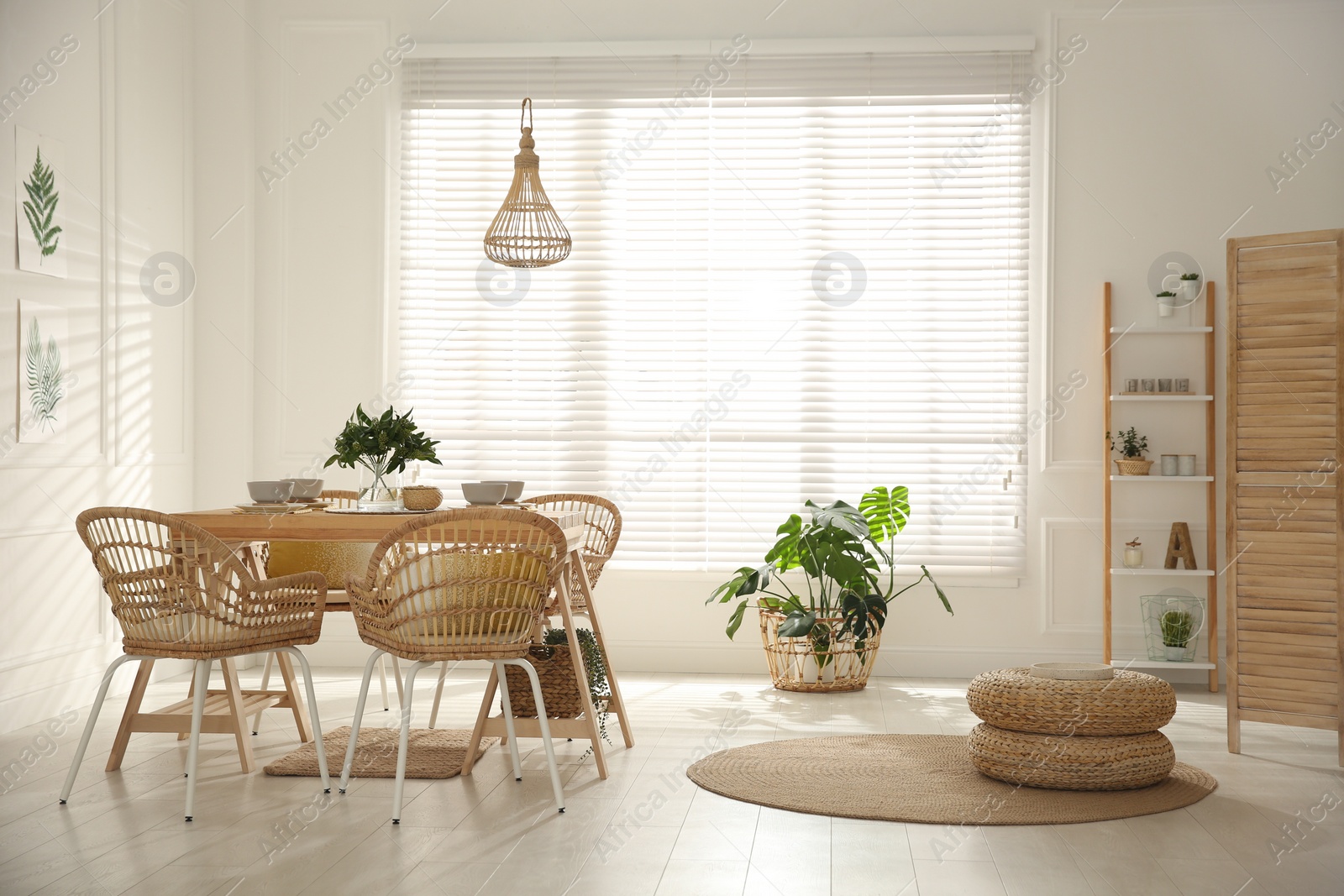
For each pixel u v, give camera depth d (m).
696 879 2.42
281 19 5.31
